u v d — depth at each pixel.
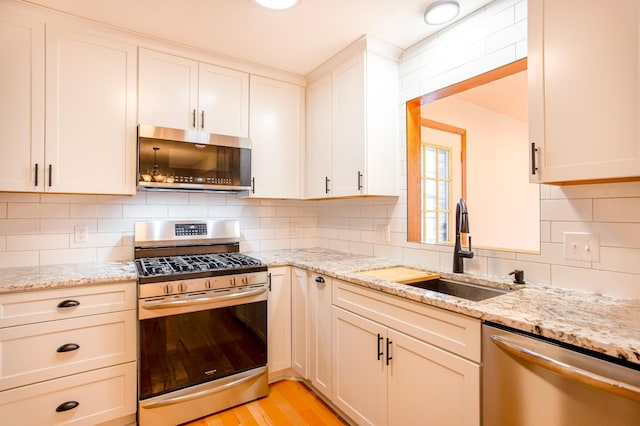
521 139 3.86
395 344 1.44
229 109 2.32
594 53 1.07
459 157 3.15
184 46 2.13
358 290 1.65
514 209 3.75
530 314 1.06
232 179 2.27
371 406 1.58
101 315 1.64
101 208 2.14
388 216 2.28
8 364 1.46
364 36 2.01
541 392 0.97
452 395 1.21
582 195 1.36
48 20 1.76
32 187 1.73
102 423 1.67
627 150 1.00
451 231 3.07
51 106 1.78
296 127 2.63
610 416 0.84
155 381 1.71
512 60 1.60
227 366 1.93
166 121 2.09
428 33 1.98
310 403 2.00
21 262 1.92
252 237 2.71
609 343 0.83
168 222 2.28
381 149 2.13
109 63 1.93
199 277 1.81
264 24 1.89
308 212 3.00
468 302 1.19
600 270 1.31
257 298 2.03
